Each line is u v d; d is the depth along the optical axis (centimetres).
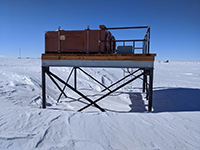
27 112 356
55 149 232
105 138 267
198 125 329
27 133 269
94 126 307
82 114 370
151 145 251
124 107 611
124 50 467
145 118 363
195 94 779
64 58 489
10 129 279
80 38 481
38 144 242
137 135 280
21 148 233
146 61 440
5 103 427
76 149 234
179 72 2447
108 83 1254
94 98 707
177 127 317
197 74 2138
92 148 238
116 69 2128
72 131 285
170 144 255
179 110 491
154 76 1886
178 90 895
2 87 567
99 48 462
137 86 1201
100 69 1778
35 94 594
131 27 449
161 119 359
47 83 803
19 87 616
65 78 1035
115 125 317
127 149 239
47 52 504
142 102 701
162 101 673
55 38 497
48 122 312
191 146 250
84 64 477
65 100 663
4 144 239
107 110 549
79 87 896
